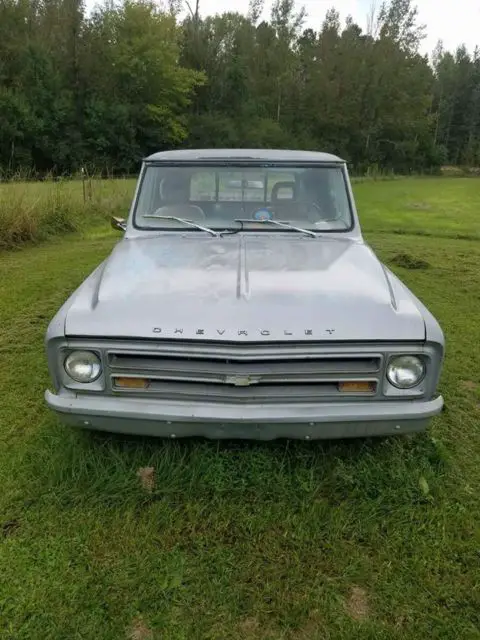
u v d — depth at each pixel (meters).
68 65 39.28
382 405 2.41
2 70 36.97
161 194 3.64
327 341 2.29
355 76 52.66
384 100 53.84
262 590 2.12
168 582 2.14
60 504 2.55
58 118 36.88
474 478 2.81
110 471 2.74
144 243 3.34
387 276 2.94
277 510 2.52
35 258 8.07
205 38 48.47
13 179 12.81
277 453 2.85
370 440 2.97
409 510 2.53
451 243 9.84
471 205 17.38
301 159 3.60
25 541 2.34
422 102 55.00
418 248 9.16
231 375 2.33
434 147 57.44
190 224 3.56
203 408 2.38
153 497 2.60
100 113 38.72
